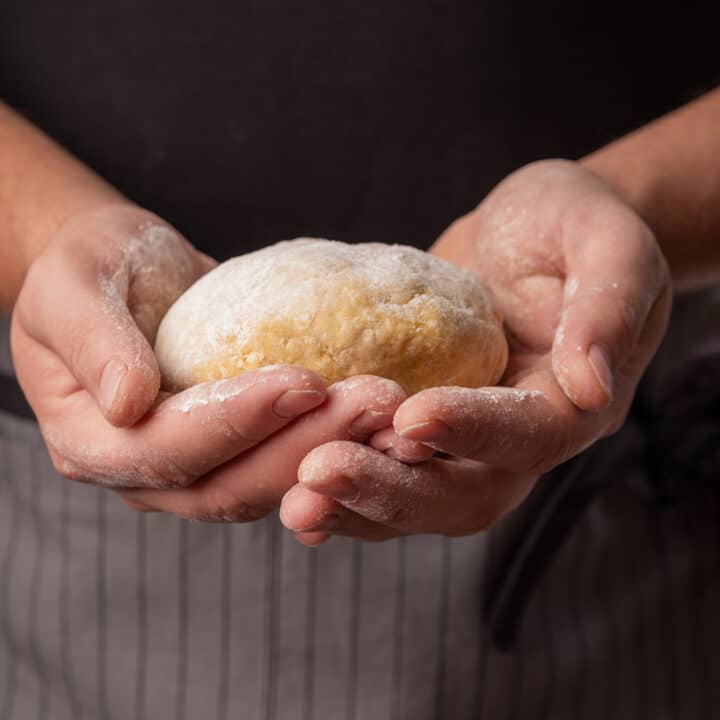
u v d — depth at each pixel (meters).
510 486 0.49
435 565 0.64
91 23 0.64
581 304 0.49
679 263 0.64
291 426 0.46
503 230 0.56
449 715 0.66
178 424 0.46
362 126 0.65
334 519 0.46
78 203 0.59
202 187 0.66
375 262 0.51
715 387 0.65
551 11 0.64
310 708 0.66
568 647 0.66
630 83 0.66
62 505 0.66
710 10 0.66
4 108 0.65
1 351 0.65
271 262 0.51
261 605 0.65
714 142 0.62
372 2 0.63
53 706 0.69
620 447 0.63
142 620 0.66
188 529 0.65
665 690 0.69
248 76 0.64
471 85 0.65
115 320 0.48
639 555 0.67
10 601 0.68
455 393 0.45
